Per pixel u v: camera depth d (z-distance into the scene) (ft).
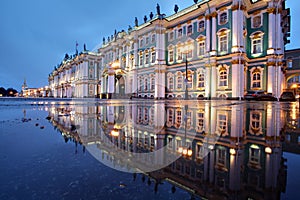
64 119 15.84
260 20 70.85
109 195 3.31
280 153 6.84
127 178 4.22
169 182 4.15
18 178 4.01
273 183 4.17
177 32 81.35
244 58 66.85
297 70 134.51
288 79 138.92
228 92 68.28
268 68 67.77
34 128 11.10
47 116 18.30
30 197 3.15
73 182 3.89
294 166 5.38
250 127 13.00
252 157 6.33
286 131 11.64
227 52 69.10
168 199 3.36
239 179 4.39
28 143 7.29
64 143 7.33
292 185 4.03
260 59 69.92
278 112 23.91
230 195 3.55
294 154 6.75
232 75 66.74
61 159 5.35
